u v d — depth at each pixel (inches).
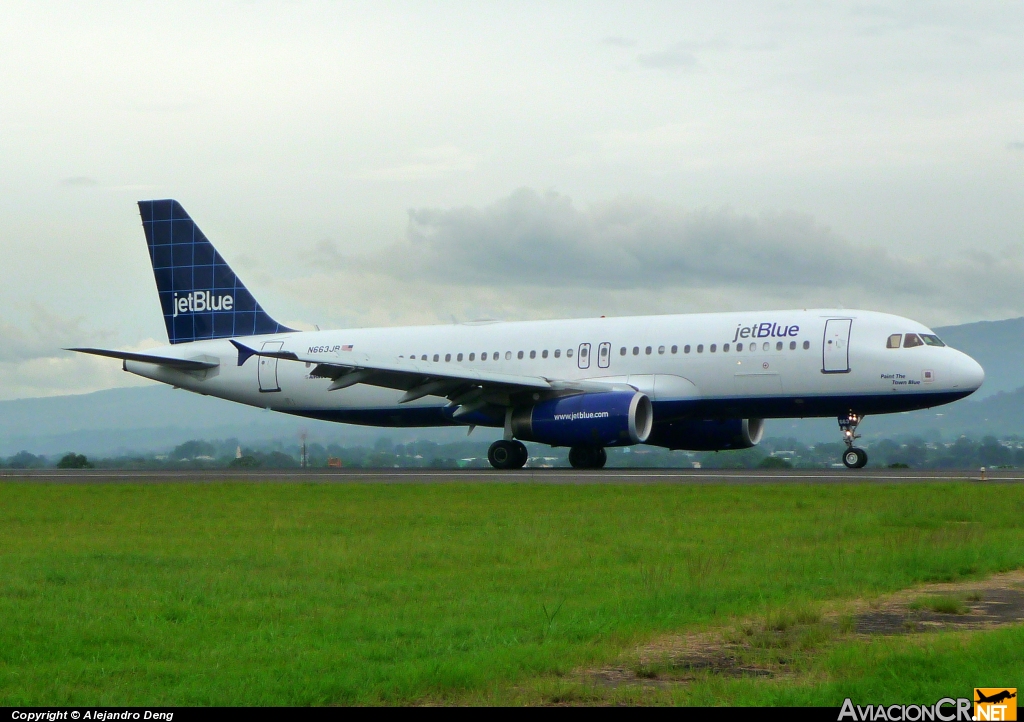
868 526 1739.7
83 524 2017.7
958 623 1043.3
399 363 3331.7
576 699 804.0
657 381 3316.9
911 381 3063.5
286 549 1585.9
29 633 1015.0
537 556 1471.5
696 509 2028.8
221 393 4069.9
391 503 2262.6
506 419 3457.2
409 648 937.5
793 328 3201.3
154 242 4202.8
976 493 2208.4
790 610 1054.4
